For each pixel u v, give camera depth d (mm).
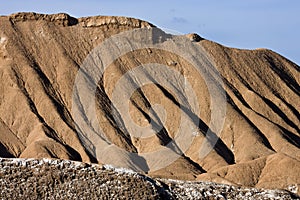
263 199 71625
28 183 67062
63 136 158750
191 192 69750
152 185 68125
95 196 66250
